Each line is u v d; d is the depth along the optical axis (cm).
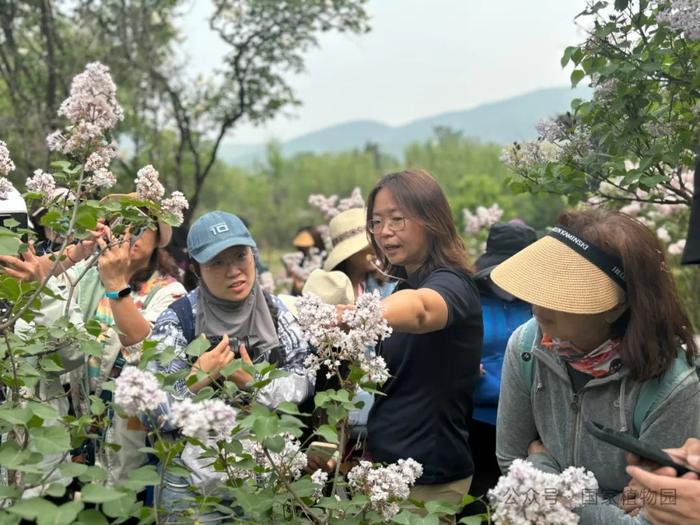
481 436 375
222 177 4391
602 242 225
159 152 1133
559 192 337
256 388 236
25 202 334
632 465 220
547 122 339
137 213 275
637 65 308
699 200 203
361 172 7006
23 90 1006
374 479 236
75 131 275
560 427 245
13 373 246
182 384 275
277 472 227
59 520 174
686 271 735
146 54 1045
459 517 333
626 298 224
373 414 311
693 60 309
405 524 217
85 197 293
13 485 237
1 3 955
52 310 316
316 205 867
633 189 328
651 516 205
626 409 229
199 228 311
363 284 474
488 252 437
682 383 224
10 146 952
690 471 203
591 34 314
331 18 1073
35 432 201
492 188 3400
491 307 404
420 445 299
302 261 867
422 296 284
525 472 191
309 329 238
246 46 1100
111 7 1038
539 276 226
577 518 191
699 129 322
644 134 320
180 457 276
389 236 312
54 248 357
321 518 234
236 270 309
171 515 235
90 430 318
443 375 299
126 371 189
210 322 310
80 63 1001
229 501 274
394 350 303
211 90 1143
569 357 235
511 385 257
